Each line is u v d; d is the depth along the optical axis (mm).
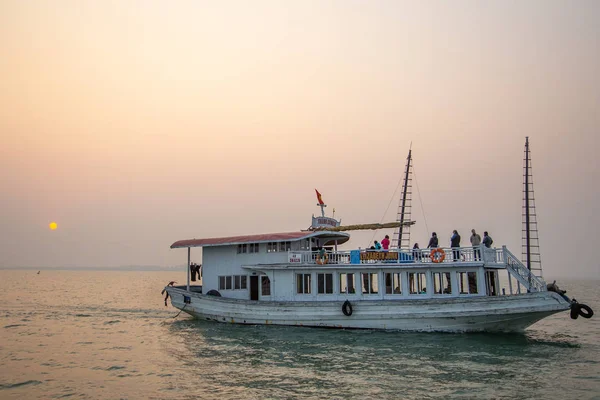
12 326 36781
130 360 24047
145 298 71125
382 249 30656
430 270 29547
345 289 31188
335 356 23891
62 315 44625
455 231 30141
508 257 27844
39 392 18672
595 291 115812
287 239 32781
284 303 31469
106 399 17719
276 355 24312
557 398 17453
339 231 36438
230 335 29688
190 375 20844
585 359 23141
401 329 29047
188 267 37250
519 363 22344
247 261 35125
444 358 23250
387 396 17703
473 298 27359
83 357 24922
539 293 26188
